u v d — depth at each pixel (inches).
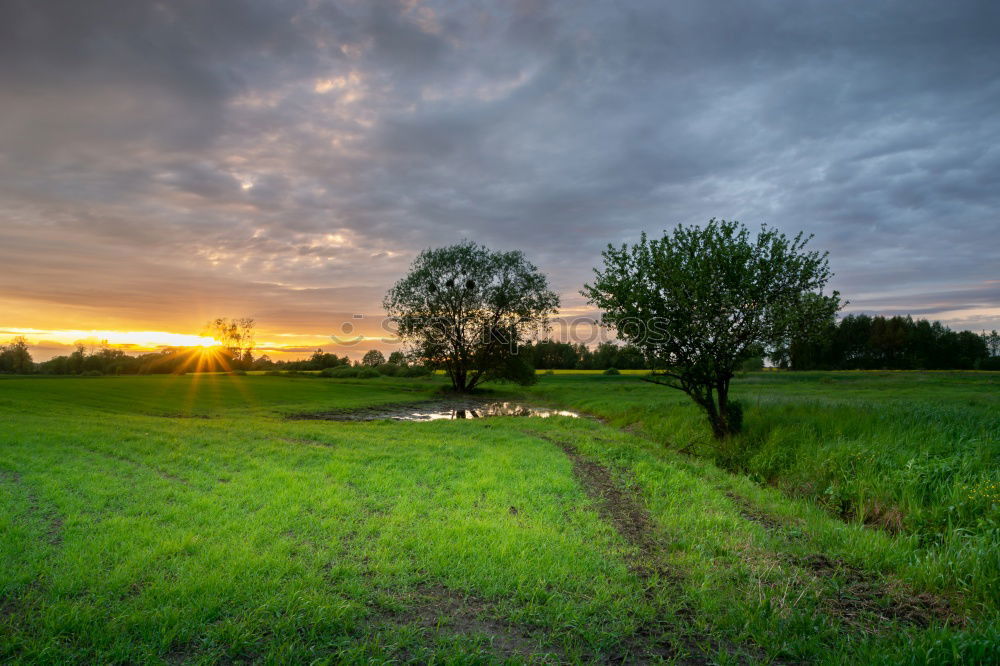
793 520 298.4
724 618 176.7
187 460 427.8
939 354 3432.6
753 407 626.2
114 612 167.3
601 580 203.9
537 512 301.0
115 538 232.2
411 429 711.7
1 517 257.0
